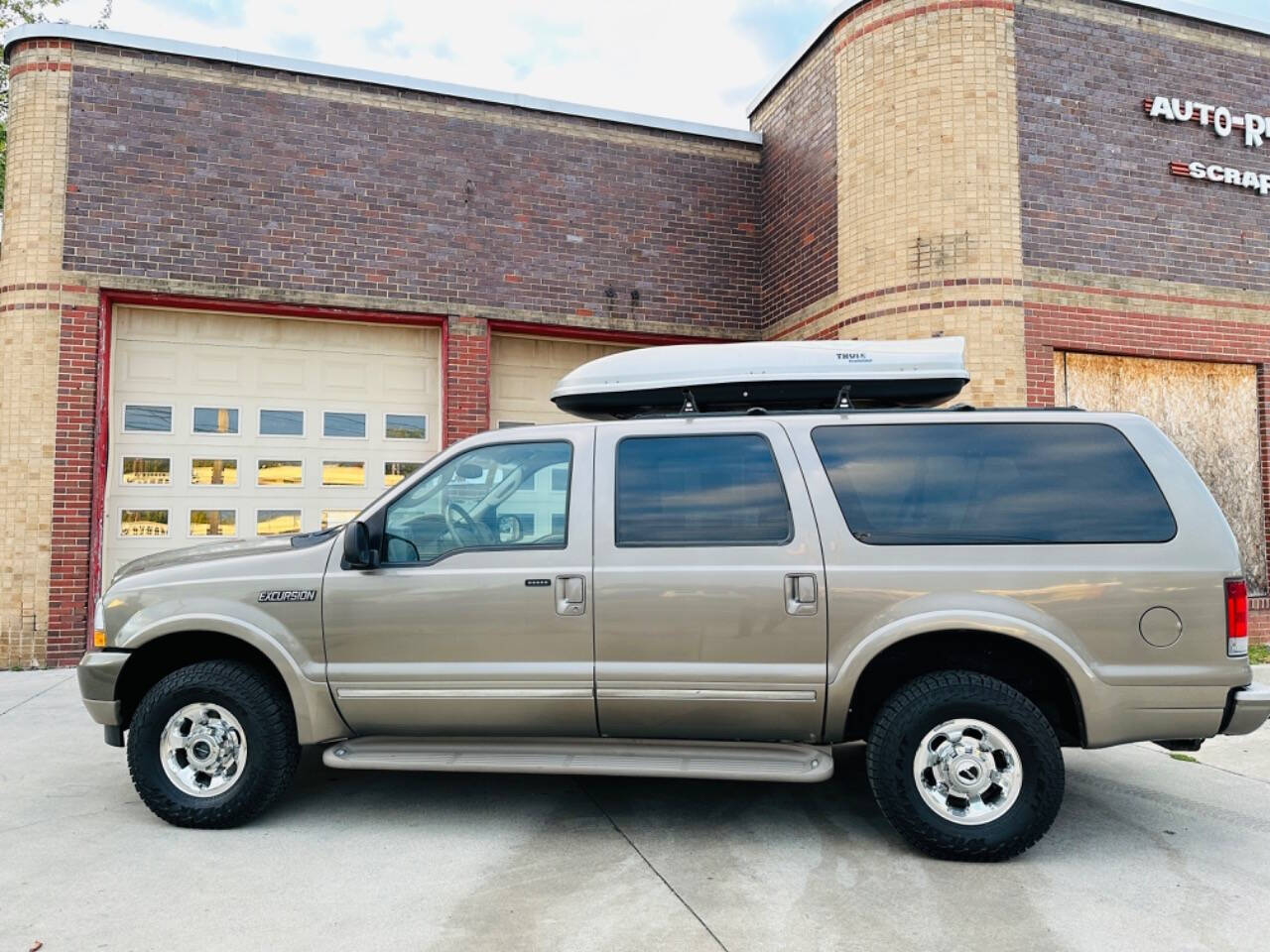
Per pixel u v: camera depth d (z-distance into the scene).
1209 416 9.77
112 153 9.14
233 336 9.70
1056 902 3.56
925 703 3.93
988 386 8.71
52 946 3.21
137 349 9.39
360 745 4.42
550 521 4.38
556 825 4.46
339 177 9.80
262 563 4.45
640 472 4.37
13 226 8.98
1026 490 4.12
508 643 4.23
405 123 10.06
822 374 4.66
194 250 9.32
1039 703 4.23
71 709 6.95
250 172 9.52
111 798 4.85
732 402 4.86
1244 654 3.91
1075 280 9.16
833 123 9.93
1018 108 9.09
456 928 3.35
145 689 4.71
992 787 3.92
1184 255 9.65
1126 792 5.02
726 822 4.52
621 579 4.18
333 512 9.90
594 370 4.88
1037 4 9.23
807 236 10.44
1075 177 9.26
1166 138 9.67
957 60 8.98
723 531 4.22
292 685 4.32
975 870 3.89
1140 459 4.11
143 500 9.31
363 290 9.81
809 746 4.25
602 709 4.19
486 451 4.51
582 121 10.76
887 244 9.14
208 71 9.44
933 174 8.95
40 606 8.69
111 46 9.17
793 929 3.33
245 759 4.34
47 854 4.06
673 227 11.09
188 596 4.42
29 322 8.86
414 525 4.45
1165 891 3.68
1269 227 10.04
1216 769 5.50
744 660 4.10
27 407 8.80
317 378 9.93
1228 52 9.98
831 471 4.23
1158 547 3.97
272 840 4.24
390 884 3.75
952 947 3.21
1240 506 9.77
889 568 4.04
